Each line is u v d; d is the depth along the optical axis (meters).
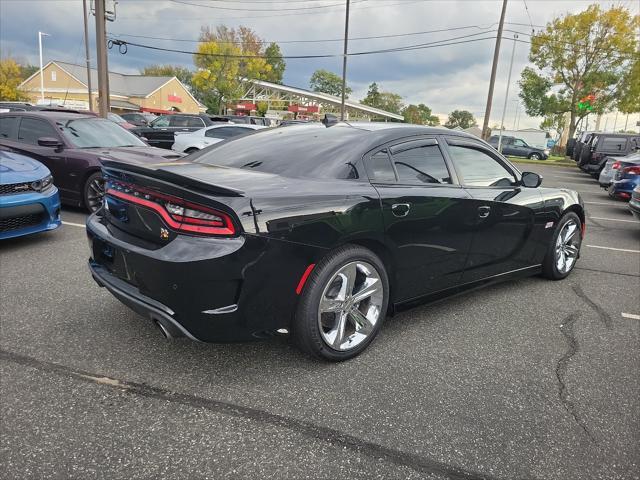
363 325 2.96
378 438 2.21
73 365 2.74
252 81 53.28
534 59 34.53
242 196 2.36
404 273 3.15
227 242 2.32
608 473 2.06
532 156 32.88
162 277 2.37
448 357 3.04
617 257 6.04
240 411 2.37
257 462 2.03
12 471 1.92
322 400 2.49
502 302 4.11
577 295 4.38
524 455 2.14
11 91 46.62
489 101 26.41
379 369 2.84
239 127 13.93
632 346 3.32
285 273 2.49
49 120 7.13
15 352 2.86
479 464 2.08
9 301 3.63
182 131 16.61
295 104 54.47
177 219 2.39
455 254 3.46
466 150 3.67
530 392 2.67
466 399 2.57
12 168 5.03
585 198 12.82
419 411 2.44
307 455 2.08
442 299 3.56
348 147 3.02
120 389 2.52
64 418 2.26
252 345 3.05
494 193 3.74
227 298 2.38
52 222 5.27
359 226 2.73
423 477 1.99
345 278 2.79
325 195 2.63
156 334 3.15
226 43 50.56
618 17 31.72
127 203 2.68
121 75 56.22
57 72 50.88
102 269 2.92
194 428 2.23
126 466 1.98
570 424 2.39
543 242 4.41
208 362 2.83
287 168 2.93
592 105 33.62
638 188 7.61
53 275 4.26
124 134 7.84
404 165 3.18
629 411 2.52
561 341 3.36
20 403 2.36
